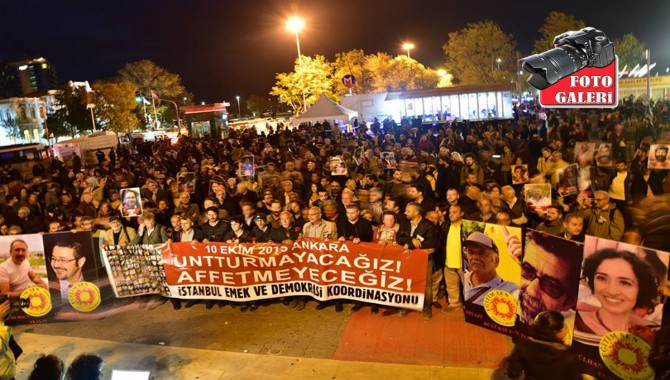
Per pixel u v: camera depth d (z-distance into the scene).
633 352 5.01
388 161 12.90
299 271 7.97
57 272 8.29
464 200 8.42
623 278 5.04
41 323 8.38
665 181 8.48
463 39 68.31
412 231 7.50
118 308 8.78
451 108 34.91
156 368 6.77
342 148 17.73
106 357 7.17
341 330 7.32
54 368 4.29
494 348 6.41
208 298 8.31
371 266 7.54
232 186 12.08
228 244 8.08
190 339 7.49
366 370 6.22
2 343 5.25
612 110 20.98
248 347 7.09
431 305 7.57
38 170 23.53
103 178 15.77
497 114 34.34
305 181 13.14
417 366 6.19
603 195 6.96
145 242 8.62
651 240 6.23
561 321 4.55
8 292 8.30
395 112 35.69
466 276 6.75
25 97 95.19
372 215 8.84
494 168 11.45
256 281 8.09
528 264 5.99
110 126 68.38
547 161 10.47
